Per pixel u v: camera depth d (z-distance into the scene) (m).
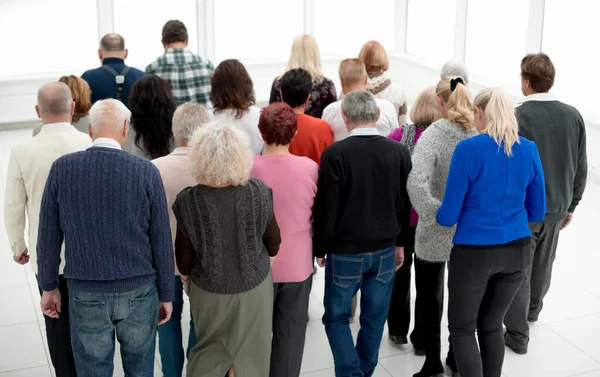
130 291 2.51
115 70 4.71
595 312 4.14
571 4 6.49
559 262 4.83
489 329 2.94
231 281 2.59
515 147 2.73
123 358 2.69
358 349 3.21
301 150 3.48
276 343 2.96
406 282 3.62
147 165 2.53
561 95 6.74
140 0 8.29
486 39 7.85
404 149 2.98
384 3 9.19
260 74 8.87
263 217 2.60
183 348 3.43
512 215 2.78
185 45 4.96
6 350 3.71
